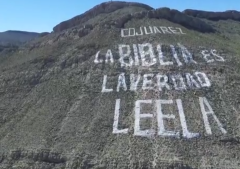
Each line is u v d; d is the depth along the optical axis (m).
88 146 45.62
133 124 47.78
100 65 59.41
